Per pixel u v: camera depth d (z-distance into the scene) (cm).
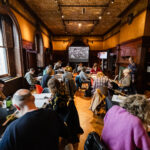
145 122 85
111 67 795
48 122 82
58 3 438
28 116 77
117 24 696
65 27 799
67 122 163
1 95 190
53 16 581
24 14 441
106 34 957
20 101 84
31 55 560
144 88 399
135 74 408
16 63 412
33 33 545
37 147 73
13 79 375
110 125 97
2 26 363
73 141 177
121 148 86
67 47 1054
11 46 389
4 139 70
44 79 296
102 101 236
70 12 528
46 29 802
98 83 281
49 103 164
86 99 376
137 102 88
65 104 165
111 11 512
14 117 122
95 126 229
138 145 79
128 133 82
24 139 70
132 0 414
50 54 911
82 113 281
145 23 363
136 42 415
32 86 415
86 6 461
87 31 923
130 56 461
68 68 580
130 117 85
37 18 596
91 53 1081
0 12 339
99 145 91
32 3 437
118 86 332
